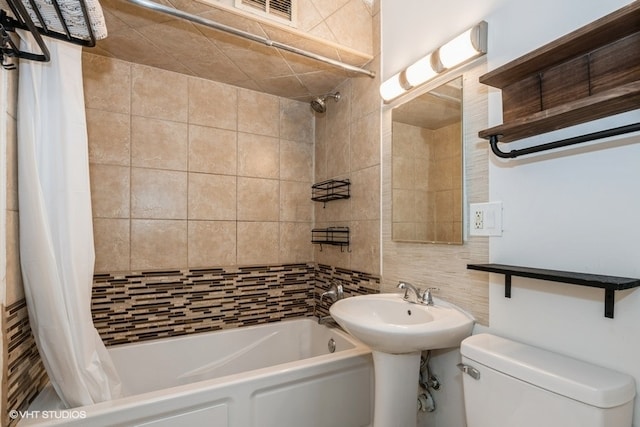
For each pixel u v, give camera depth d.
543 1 1.06
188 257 2.06
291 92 2.31
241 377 1.39
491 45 1.22
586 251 0.94
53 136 1.14
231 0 1.41
